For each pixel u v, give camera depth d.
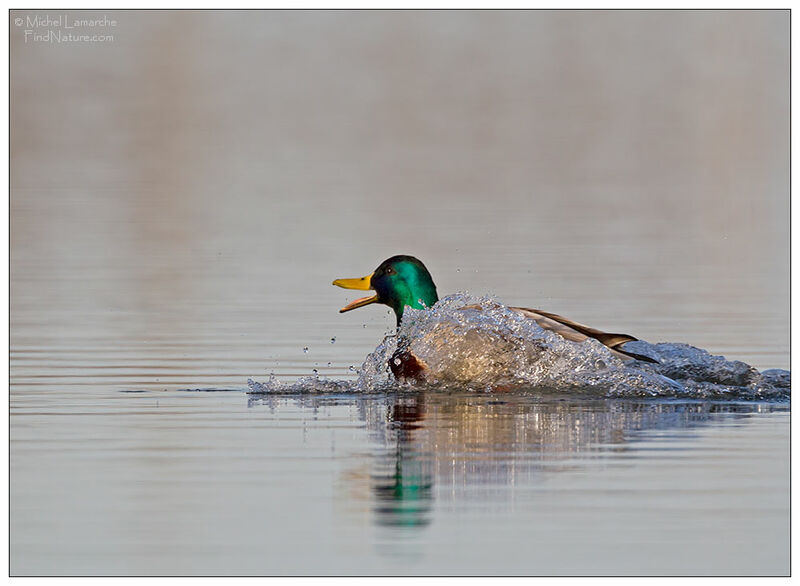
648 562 7.57
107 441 10.16
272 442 10.12
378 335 15.51
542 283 19.44
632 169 36.25
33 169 35.94
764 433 10.26
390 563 7.55
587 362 12.02
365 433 10.40
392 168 36.62
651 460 9.49
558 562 7.56
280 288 19.28
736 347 14.59
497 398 11.83
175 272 20.88
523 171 35.88
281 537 7.96
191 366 13.55
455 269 20.69
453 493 8.74
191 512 8.39
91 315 16.95
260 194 31.45
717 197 30.64
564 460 9.48
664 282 19.55
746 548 7.75
